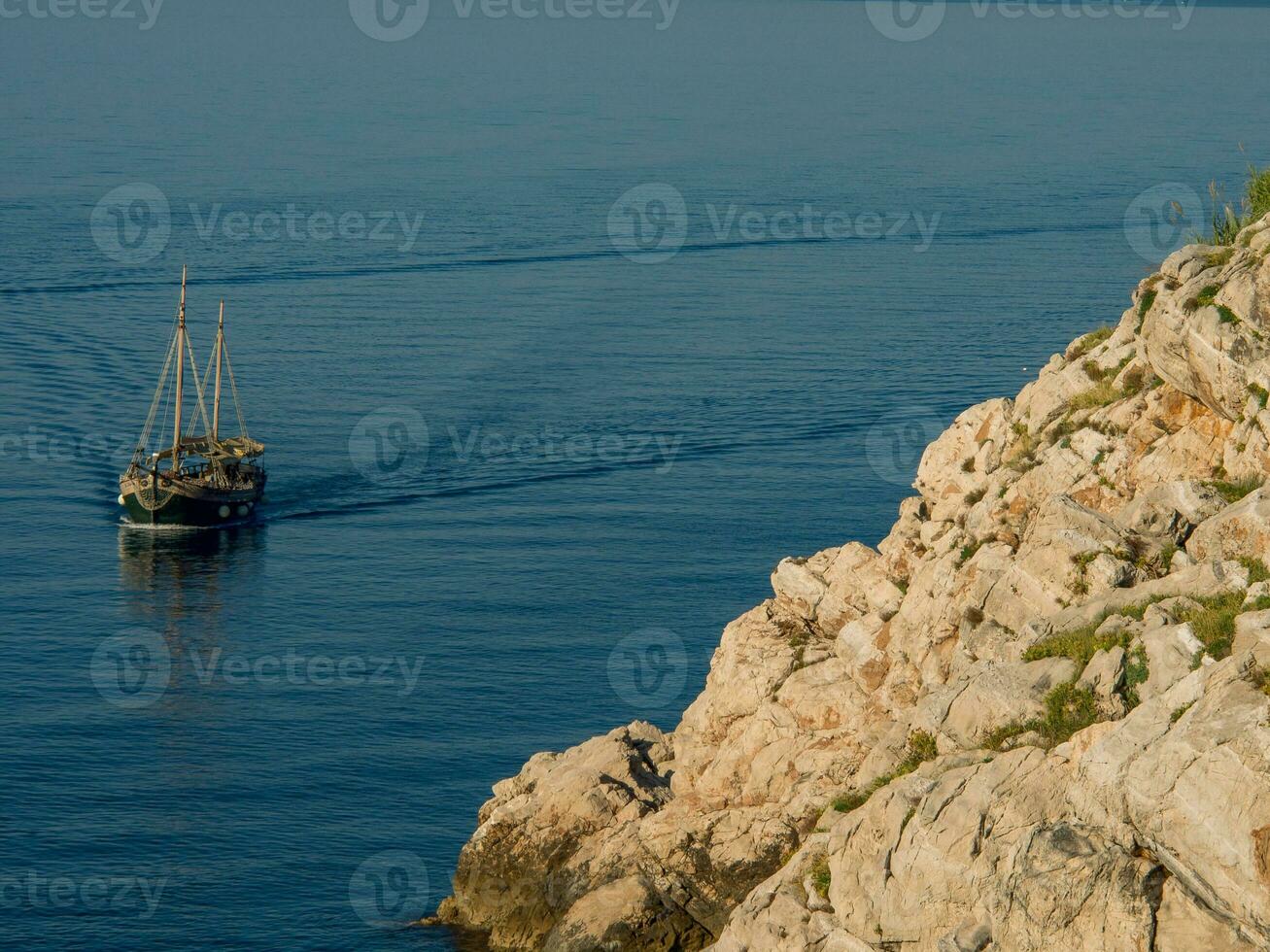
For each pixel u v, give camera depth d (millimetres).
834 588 108188
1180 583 80375
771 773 102062
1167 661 73750
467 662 192000
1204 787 62094
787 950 78062
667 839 103000
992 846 69375
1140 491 90625
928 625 94750
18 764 162125
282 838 146375
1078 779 67188
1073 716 75000
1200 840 61812
